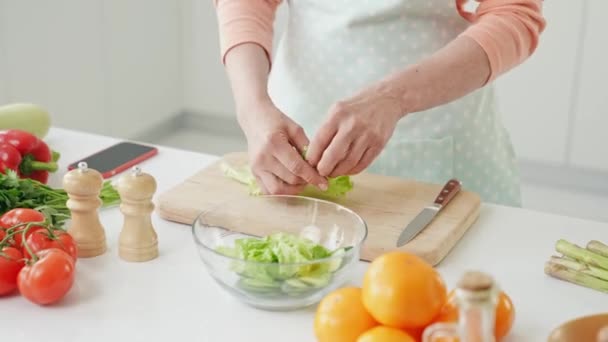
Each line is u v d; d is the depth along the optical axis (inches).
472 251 46.6
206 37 131.4
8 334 38.0
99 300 40.9
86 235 44.9
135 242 44.5
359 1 57.7
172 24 131.6
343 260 38.6
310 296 38.9
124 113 126.0
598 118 113.1
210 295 41.5
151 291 41.8
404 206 50.1
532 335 38.4
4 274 40.3
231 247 42.5
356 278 43.4
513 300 41.3
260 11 58.4
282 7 122.7
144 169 57.7
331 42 59.4
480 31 52.4
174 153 60.8
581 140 115.3
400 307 32.7
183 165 58.6
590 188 117.9
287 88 62.1
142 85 128.5
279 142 48.6
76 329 38.5
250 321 39.2
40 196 48.7
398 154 60.4
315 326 35.3
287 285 38.1
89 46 115.9
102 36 117.7
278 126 49.6
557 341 32.9
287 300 38.9
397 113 49.3
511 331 38.7
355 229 43.1
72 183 43.8
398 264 33.5
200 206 49.2
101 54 118.4
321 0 59.0
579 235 48.5
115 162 57.8
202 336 37.9
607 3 106.6
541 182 120.3
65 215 47.2
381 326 33.5
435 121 60.5
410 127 60.6
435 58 51.2
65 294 40.6
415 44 58.4
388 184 53.4
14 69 103.4
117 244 46.7
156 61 130.3
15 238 42.7
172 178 56.3
